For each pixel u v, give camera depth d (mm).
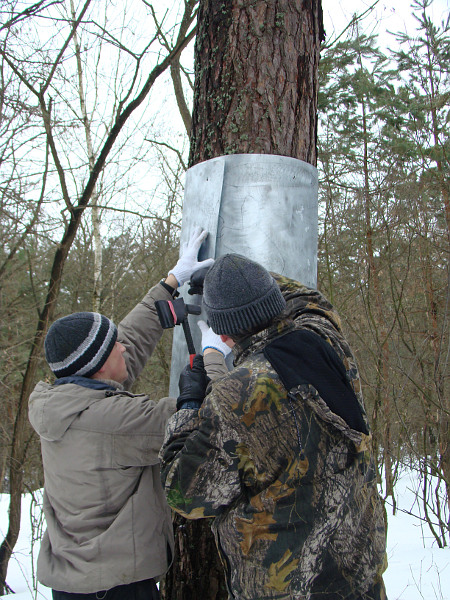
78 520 1342
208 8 1789
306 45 1742
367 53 5805
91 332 1442
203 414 1070
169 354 7148
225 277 1118
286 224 1566
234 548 1085
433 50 4531
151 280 8023
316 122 1815
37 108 4289
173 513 1743
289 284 1357
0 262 5066
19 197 4613
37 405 1394
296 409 1040
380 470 4633
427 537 4359
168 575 1733
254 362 1095
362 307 4543
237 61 1690
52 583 1335
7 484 5594
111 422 1344
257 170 1580
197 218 1661
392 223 4258
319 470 1041
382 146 5582
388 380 4102
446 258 4387
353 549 1072
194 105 1837
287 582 1029
